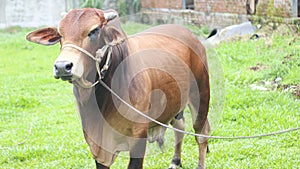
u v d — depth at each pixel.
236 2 16.48
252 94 9.97
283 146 7.79
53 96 11.92
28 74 14.39
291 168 6.97
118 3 21.14
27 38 5.32
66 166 7.54
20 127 9.59
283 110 9.15
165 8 19.47
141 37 6.09
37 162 7.83
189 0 19.97
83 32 4.92
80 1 21.86
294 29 14.02
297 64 11.36
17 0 22.53
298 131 8.19
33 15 22.73
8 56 17.22
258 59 12.40
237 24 16.42
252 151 7.61
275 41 13.38
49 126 9.54
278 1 14.90
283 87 10.46
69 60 4.79
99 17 5.05
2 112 10.56
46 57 16.91
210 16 17.55
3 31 21.61
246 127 8.59
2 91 12.34
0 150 8.36
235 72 11.49
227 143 8.05
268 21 15.09
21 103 11.16
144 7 20.31
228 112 9.21
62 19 5.02
